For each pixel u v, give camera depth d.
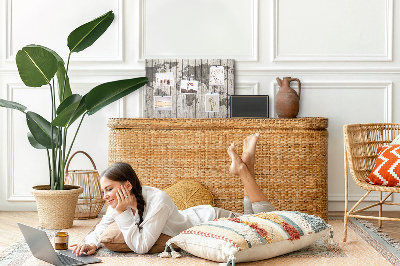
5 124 4.11
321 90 4.10
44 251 2.41
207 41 4.12
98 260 2.48
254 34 4.10
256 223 2.58
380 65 4.10
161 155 3.73
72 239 3.07
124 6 4.11
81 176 3.86
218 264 2.46
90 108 3.52
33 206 4.14
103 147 4.12
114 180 2.53
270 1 4.09
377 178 2.98
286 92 3.87
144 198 2.63
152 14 4.12
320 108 4.10
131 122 3.73
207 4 4.12
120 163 2.59
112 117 4.12
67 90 3.70
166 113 4.07
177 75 4.08
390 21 4.08
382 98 4.11
